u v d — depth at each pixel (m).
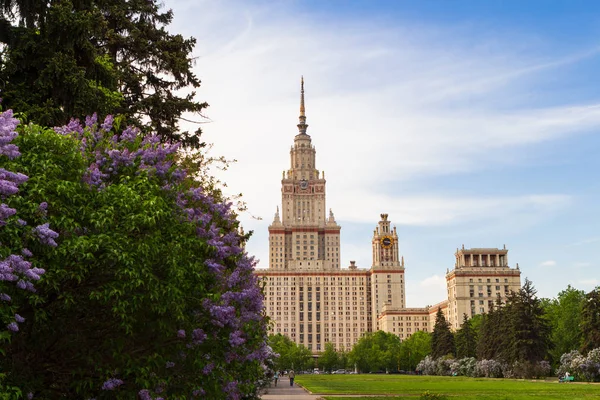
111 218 14.16
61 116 24.89
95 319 14.83
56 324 14.03
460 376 146.25
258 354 20.73
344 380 123.12
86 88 25.16
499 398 54.00
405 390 73.38
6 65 24.62
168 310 15.09
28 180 13.82
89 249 13.60
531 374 107.25
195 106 36.12
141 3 35.94
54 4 24.61
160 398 14.60
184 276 15.89
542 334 108.75
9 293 12.36
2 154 13.29
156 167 17.62
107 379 14.54
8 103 24.75
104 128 18.53
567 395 58.56
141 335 15.45
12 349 14.05
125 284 13.73
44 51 24.91
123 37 34.09
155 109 34.97
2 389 12.21
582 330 101.69
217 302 16.67
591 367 93.88
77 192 14.52
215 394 17.09
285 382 113.81
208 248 17.72
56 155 14.92
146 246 14.29
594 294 101.31
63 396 14.98
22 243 12.86
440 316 177.75
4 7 24.28
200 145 35.69
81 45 25.72
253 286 21.25
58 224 13.55
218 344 17.11
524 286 111.38
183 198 18.77
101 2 28.86
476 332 157.50
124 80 33.72
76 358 14.75
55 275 13.23
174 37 36.78
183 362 16.38
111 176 16.94
